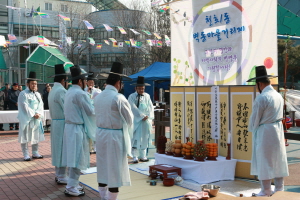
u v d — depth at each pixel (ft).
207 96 20.33
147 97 24.38
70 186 16.17
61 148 17.90
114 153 13.69
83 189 17.30
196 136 20.90
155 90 59.62
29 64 59.26
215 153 18.65
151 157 26.55
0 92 47.29
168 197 15.75
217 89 19.81
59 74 18.35
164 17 79.25
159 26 79.71
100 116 14.03
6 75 82.48
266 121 14.88
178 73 22.20
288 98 47.34
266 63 17.98
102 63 96.68
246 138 18.66
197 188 17.15
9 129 46.55
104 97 13.96
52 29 97.60
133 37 84.12
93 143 27.12
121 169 13.82
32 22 96.02
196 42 21.04
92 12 95.66
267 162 14.75
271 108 14.73
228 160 18.69
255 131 15.33
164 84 60.39
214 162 18.20
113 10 92.27
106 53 96.02
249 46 18.61
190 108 21.17
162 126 27.50
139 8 87.56
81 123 16.31
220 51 19.83
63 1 97.25
